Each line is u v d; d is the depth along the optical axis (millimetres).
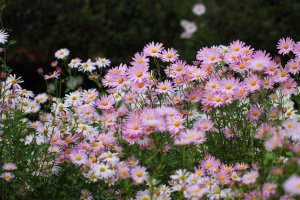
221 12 5598
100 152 2400
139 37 5398
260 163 2389
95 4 5367
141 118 2357
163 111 2340
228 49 2621
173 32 5566
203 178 2268
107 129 2572
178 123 2340
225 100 2463
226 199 2213
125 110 2600
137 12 5457
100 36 5281
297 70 2514
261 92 2506
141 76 2496
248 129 2512
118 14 5387
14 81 2699
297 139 2275
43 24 5215
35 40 5199
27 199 2422
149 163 2359
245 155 2473
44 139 2531
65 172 2490
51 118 2730
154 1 5590
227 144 2562
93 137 2508
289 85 2529
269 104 2508
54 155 2436
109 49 5305
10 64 5105
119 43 5328
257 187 2127
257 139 2498
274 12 5445
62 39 5219
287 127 2332
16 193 2408
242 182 2201
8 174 2346
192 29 5508
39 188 2455
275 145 2174
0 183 2434
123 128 2438
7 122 2500
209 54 2590
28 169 2502
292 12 5367
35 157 2465
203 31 5527
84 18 5262
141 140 2373
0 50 2586
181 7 5648
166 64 3441
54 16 5246
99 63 2891
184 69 2584
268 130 2213
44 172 2441
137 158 2426
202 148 2510
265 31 5398
